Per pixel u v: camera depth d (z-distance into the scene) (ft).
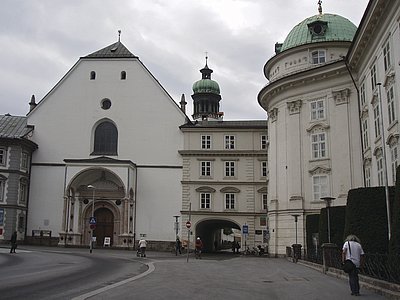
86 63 204.23
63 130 199.41
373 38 105.81
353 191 76.43
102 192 191.42
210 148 196.34
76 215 191.11
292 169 139.33
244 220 190.80
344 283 62.08
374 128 110.63
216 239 277.64
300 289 54.85
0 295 43.27
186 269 84.38
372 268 58.18
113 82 202.28
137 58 202.80
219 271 81.10
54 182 195.31
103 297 43.75
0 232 179.52
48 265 84.33
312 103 138.21
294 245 116.16
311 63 144.15
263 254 174.60
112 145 199.00
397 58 88.38
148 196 193.67
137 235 190.29
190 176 194.18
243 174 193.67
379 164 106.73
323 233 103.09
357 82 128.36
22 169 188.96
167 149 196.95
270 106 153.79
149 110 199.82
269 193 152.97
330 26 149.89
